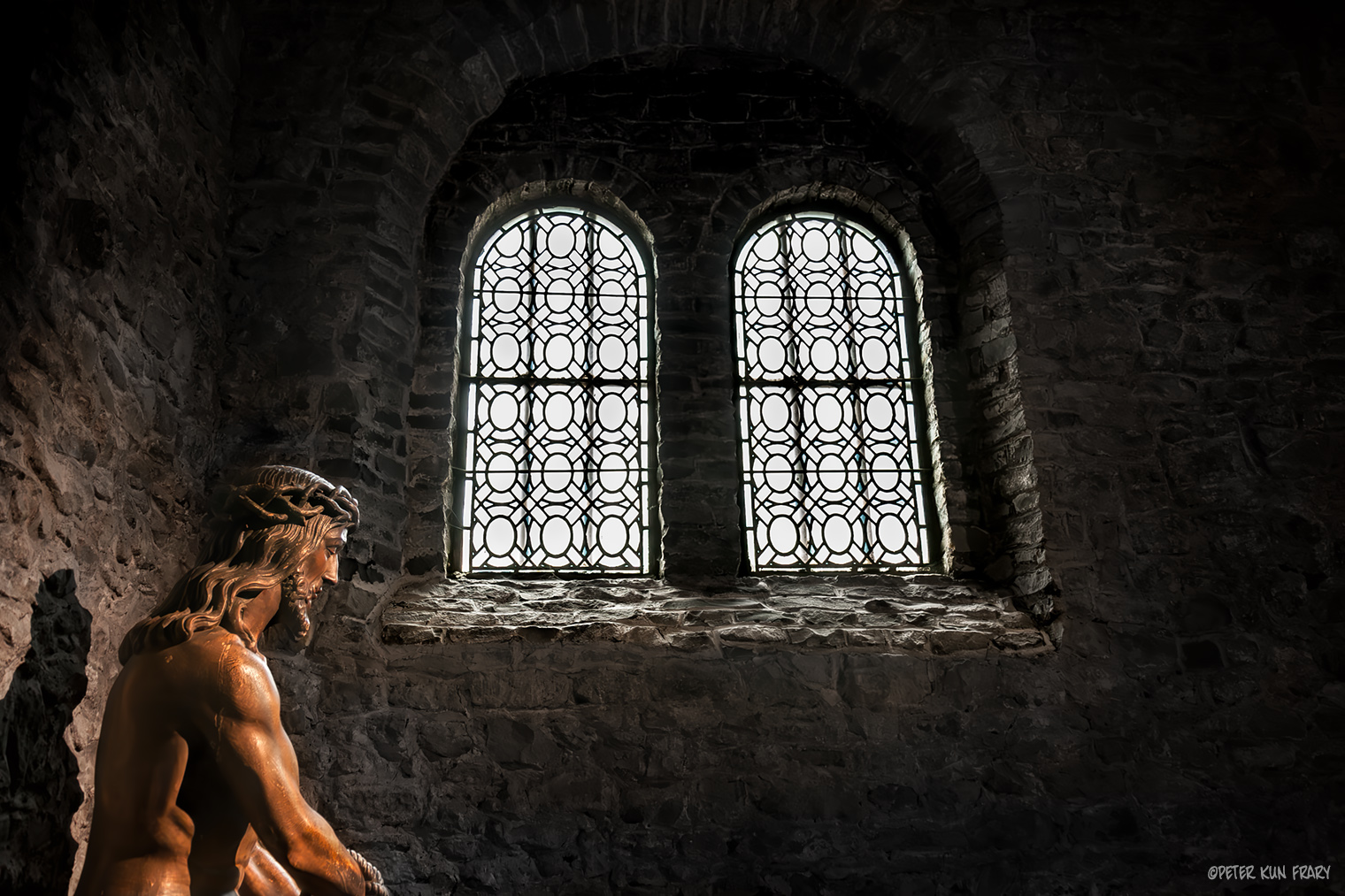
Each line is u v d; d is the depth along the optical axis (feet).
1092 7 19.33
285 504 8.58
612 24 18.43
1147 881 13.87
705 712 14.24
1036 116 18.45
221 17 15.96
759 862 13.56
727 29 18.86
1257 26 19.36
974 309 17.98
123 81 12.44
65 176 10.86
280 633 8.55
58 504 10.36
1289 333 17.33
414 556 15.58
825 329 18.49
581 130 18.78
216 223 15.51
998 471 16.90
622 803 13.66
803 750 14.16
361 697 13.62
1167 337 17.20
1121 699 14.82
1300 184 18.38
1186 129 18.67
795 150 19.04
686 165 18.72
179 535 13.39
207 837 7.48
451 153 17.90
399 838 13.10
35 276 10.14
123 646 7.90
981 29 18.85
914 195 19.04
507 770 13.64
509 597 15.43
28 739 9.56
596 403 17.53
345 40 17.22
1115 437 16.49
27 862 9.45
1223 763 14.56
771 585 16.26
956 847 13.83
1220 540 15.89
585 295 18.29
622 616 14.96
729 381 17.31
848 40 18.69
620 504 16.89
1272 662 15.19
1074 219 17.88
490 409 17.33
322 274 15.80
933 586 16.38
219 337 15.14
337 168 16.51
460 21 17.54
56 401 10.44
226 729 7.42
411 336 16.71
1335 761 14.67
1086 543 15.75
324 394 15.12
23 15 10.33
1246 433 16.58
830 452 17.63
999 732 14.48
